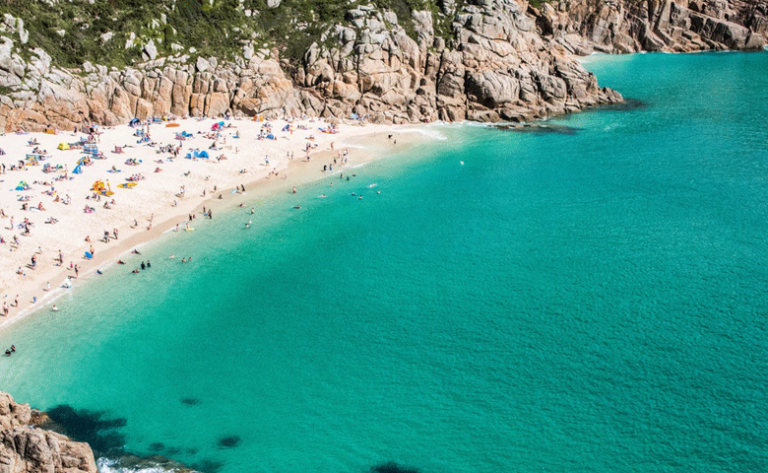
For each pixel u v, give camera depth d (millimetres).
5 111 85625
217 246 67375
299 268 63906
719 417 44219
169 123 95125
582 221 73000
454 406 45844
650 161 90250
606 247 67125
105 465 40125
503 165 89625
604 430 43406
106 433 42969
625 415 44656
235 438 42938
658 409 45062
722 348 51125
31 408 44781
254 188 80750
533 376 48594
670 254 65438
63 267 61406
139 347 51938
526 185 83062
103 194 73250
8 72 86000
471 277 62219
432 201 78688
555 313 56281
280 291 60156
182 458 41125
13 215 67250
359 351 51781
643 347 51469
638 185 82312
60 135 87688
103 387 47406
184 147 87000
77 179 75750
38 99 87625
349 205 77375
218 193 78688
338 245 68188
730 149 94188
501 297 58844
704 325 54062
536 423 44156
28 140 84562
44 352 50812
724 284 59844
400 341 52969
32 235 64312
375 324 55250
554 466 40688
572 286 60219
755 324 54031
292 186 81812
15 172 75875
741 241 67625
